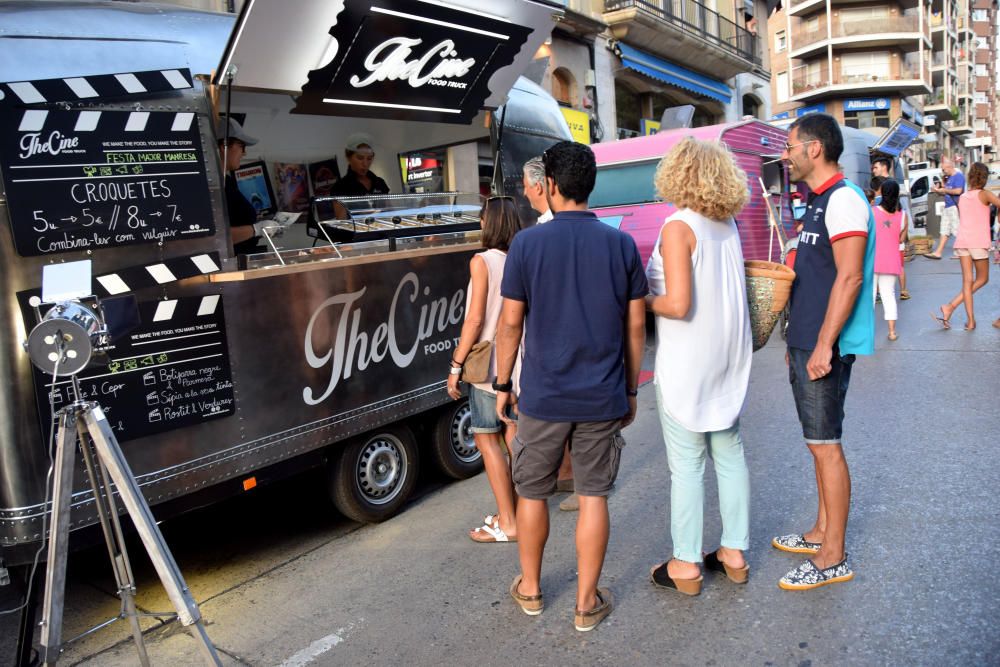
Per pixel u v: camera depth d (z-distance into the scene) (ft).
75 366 7.59
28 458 9.36
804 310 10.23
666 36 59.98
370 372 13.61
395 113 14.40
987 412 16.88
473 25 13.64
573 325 9.23
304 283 12.37
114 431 9.96
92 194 9.85
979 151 261.03
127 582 8.39
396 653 9.66
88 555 13.75
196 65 11.38
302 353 12.34
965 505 12.23
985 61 258.57
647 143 30.66
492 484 12.75
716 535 12.26
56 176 9.53
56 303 7.91
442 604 10.85
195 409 10.83
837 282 9.67
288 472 12.33
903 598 9.75
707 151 9.58
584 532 9.62
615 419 9.46
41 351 7.50
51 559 7.63
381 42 12.60
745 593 10.34
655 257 10.16
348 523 14.49
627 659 9.08
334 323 12.89
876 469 14.15
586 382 9.26
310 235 15.46
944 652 8.55
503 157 18.28
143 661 8.52
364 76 13.03
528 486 9.89
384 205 15.23
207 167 11.16
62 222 9.56
